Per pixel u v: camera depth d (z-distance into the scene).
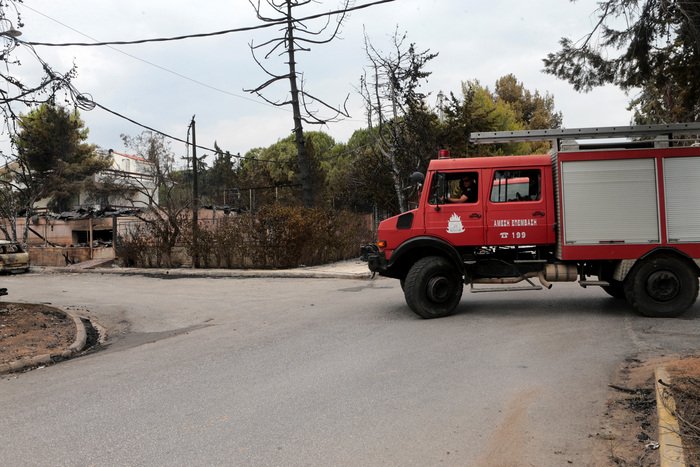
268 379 6.34
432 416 4.93
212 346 8.49
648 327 8.38
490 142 9.66
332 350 7.70
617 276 9.27
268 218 21.72
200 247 23.36
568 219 9.30
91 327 11.19
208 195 46.97
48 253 29.75
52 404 5.80
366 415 5.00
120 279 21.19
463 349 7.41
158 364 7.46
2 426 5.13
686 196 9.05
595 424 4.62
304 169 26.06
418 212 9.91
